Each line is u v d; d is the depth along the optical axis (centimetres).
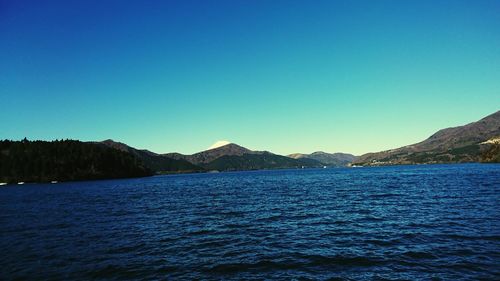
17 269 2033
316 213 4012
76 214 4631
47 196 8706
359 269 1864
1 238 3008
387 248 2270
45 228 3500
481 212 3572
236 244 2559
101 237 2959
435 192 6059
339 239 2603
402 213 3750
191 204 5578
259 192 7888
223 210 4622
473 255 2027
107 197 7725
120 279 1817
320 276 1777
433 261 1948
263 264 2016
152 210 4869
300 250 2309
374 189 7444
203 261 2112
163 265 2048
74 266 2070
